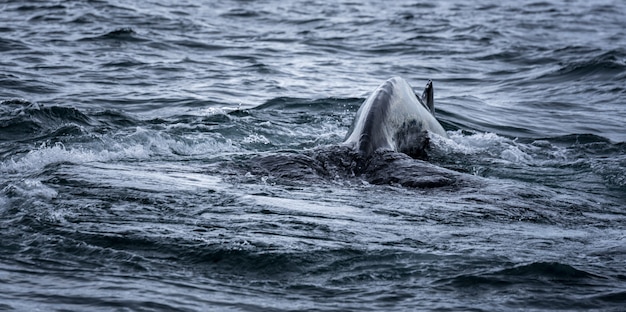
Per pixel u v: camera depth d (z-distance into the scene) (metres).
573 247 25.06
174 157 37.47
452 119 57.56
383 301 20.06
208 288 20.56
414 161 34.19
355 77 76.12
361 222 26.34
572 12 151.88
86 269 21.64
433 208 28.62
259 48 91.56
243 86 67.94
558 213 29.64
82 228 24.66
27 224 25.06
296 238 24.23
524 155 44.03
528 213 28.98
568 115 62.53
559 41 109.31
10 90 60.66
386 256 23.05
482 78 79.88
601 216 29.98
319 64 82.88
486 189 31.81
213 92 64.38
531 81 78.25
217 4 135.88
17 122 46.19
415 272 22.00
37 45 82.88
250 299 19.91
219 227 25.11
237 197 28.83
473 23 125.44
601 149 48.38
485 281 21.45
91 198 28.02
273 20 120.38
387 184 32.16
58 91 61.88
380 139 35.75
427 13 138.50
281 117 53.28
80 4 117.06
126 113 51.75
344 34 107.88
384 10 141.12
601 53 90.44
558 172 39.22
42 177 31.09
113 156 37.16
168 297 19.75
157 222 25.48
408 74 80.00
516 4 162.75
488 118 59.31
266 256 22.61
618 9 161.75
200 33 100.94
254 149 42.53
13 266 21.66
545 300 20.33
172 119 51.16
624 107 66.25
